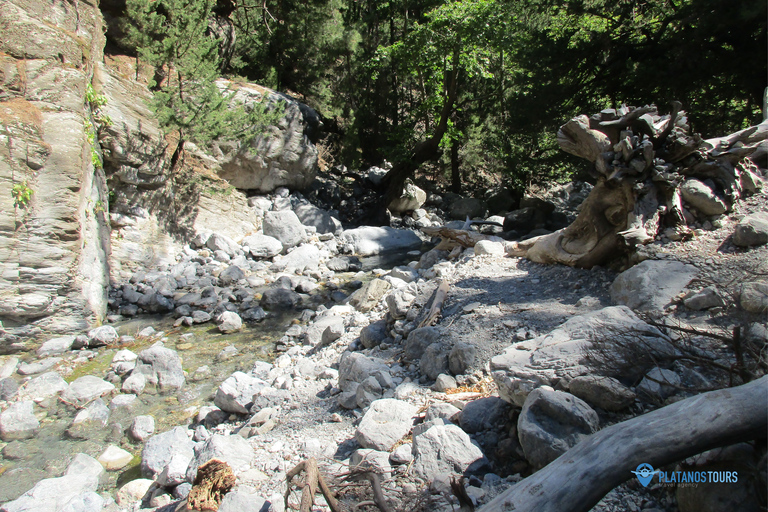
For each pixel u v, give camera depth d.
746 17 11.98
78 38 10.22
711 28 12.96
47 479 4.86
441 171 25.39
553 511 2.65
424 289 7.78
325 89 22.59
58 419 6.40
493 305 6.84
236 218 14.93
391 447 4.48
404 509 3.49
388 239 15.97
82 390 6.82
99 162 10.38
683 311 5.48
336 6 22.23
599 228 7.41
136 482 4.94
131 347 8.53
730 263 6.01
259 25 22.19
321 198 19.56
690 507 2.96
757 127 7.54
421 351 6.23
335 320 8.34
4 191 7.98
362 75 22.86
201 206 13.86
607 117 7.20
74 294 8.80
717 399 2.76
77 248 8.84
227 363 7.88
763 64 12.51
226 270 11.97
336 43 21.50
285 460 4.73
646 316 4.77
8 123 8.03
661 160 6.94
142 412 6.55
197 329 9.38
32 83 8.76
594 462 2.73
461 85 22.39
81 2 10.88
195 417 6.34
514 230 15.77
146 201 12.38
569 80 17.50
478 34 17.70
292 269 12.98
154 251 12.27
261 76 21.50
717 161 7.17
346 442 4.86
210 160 14.62
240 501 3.91
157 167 12.42
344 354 6.92
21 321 8.34
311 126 18.66
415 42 18.92
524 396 4.19
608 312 4.72
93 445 5.86
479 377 5.39
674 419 2.76
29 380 7.31
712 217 6.95
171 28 12.82
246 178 16.11
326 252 14.74
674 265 6.15
